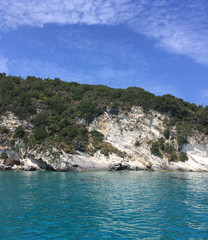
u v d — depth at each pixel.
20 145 45.94
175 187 23.59
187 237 9.45
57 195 17.98
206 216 12.51
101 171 41.78
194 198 17.64
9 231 9.84
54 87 71.31
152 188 22.55
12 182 25.64
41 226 10.52
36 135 45.56
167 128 55.28
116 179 29.55
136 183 26.11
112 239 9.12
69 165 40.75
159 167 48.69
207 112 66.62
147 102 59.44
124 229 10.27
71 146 45.34
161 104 59.47
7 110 51.88
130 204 15.19
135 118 56.44
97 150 47.22
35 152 42.19
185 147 53.47
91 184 24.55
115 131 53.53
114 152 47.28
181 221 11.55
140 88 73.12
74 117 55.06
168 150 51.66
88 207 14.16
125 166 45.88
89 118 55.19
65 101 61.78
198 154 53.09
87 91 68.50
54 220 11.43
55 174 35.22
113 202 15.71
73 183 25.17
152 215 12.59
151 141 53.06
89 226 10.59
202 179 32.19
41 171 40.91
